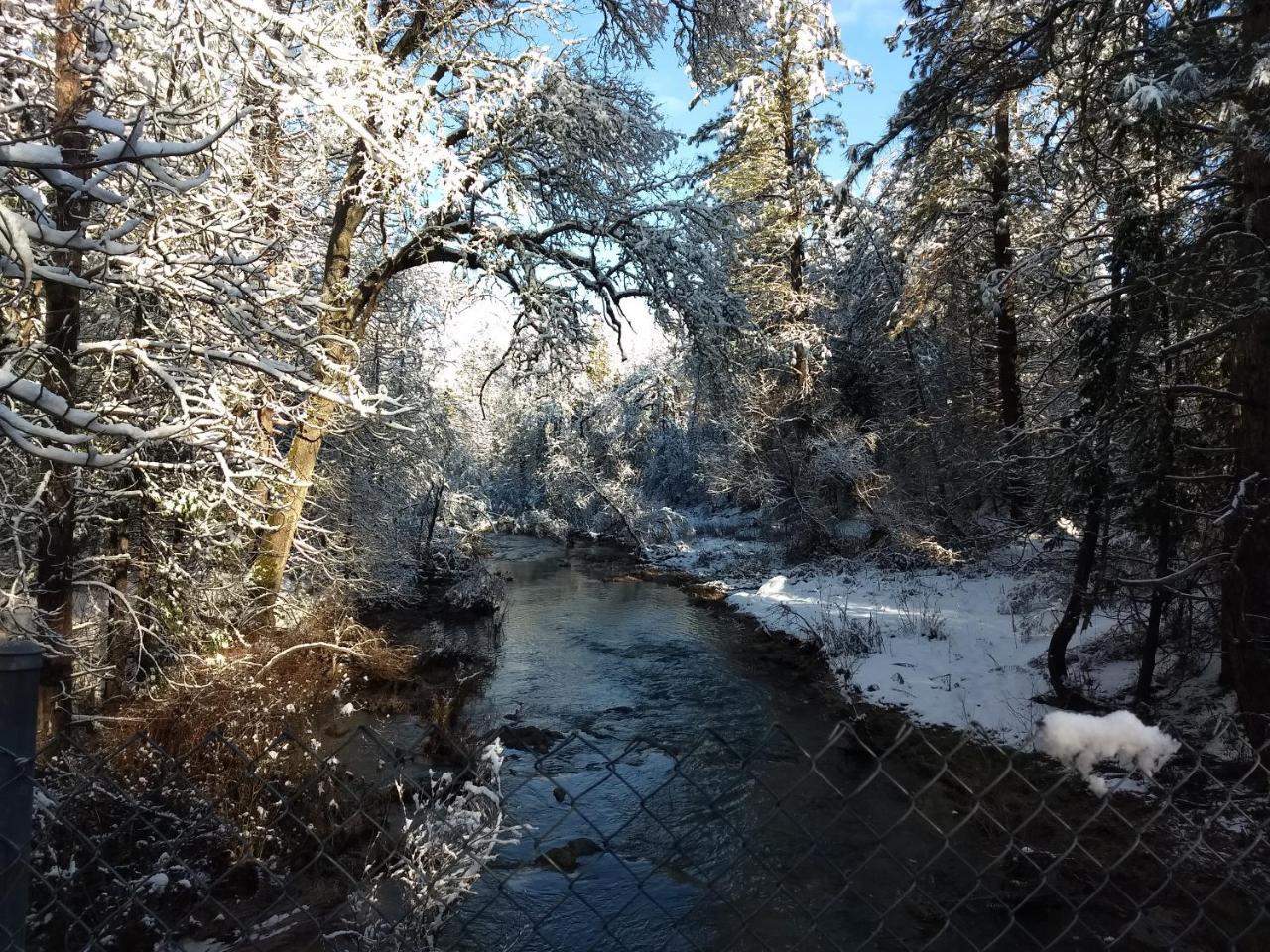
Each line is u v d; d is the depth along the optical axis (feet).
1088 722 8.39
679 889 20.38
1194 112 25.77
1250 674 22.48
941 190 54.29
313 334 25.53
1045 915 18.08
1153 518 28.17
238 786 18.03
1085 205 32.78
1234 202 24.58
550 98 36.55
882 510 66.59
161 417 20.47
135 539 30.86
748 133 72.69
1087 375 30.04
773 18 68.95
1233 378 24.93
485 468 118.93
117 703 28.32
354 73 21.48
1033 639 39.78
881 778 27.84
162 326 23.27
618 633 55.52
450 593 62.49
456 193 24.40
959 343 70.18
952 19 33.86
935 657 40.34
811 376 74.33
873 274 80.43
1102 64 26.68
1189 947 15.29
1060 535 37.81
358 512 53.52
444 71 38.55
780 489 74.38
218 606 33.40
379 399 21.07
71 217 19.47
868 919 18.99
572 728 35.29
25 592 20.47
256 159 27.71
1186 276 23.52
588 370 44.11
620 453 108.68
